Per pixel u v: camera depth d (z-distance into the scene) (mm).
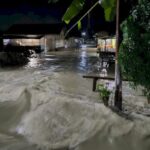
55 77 11570
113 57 19000
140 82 4668
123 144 4402
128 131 4695
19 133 5102
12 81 10523
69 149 4426
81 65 17891
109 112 5363
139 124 4891
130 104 6629
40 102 6238
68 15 5668
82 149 4375
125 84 9430
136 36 4520
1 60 18391
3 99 6863
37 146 4559
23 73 13359
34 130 5086
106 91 6457
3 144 4637
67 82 10180
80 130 4891
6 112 5992
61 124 5125
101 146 4406
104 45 22672
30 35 31609
